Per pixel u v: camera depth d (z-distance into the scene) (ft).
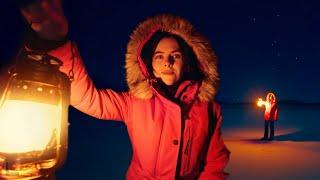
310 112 100.07
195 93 6.91
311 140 36.06
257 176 20.94
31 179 3.24
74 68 4.70
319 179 20.70
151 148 6.70
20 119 3.13
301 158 26.45
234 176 20.80
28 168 3.18
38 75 3.21
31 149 3.16
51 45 3.86
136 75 6.83
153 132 6.66
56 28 3.70
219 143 7.50
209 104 7.33
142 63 6.68
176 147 6.63
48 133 3.26
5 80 3.34
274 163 24.49
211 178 7.30
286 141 35.01
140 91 6.68
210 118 7.29
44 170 3.31
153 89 6.58
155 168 6.75
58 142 3.35
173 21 6.91
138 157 6.89
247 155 27.17
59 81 3.37
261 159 25.75
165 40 6.51
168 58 6.42
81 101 5.43
